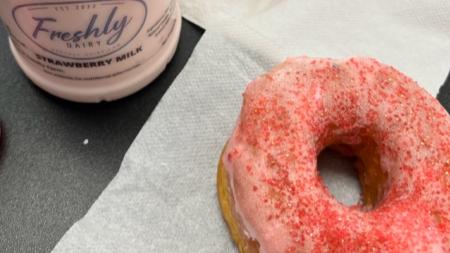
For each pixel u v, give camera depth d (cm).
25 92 21
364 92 18
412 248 16
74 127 20
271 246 17
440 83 21
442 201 17
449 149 18
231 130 20
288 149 17
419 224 17
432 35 22
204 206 19
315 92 18
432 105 19
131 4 17
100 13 16
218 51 21
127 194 19
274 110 18
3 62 21
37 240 19
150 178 19
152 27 18
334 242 16
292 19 22
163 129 20
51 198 19
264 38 22
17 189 19
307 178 17
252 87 19
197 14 22
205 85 21
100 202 19
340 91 18
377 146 19
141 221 19
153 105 21
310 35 22
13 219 19
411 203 17
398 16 23
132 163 20
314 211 17
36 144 20
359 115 18
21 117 20
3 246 19
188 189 20
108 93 20
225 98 21
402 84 19
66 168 20
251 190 17
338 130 19
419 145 18
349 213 17
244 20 22
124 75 20
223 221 19
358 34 22
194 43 22
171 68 21
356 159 20
